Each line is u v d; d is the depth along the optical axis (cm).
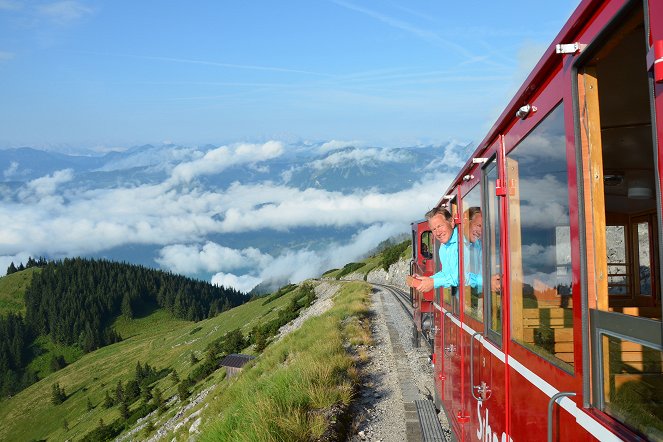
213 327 17788
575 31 264
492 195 483
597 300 257
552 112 311
